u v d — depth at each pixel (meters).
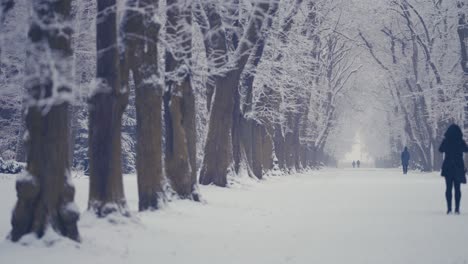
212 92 33.94
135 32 16.67
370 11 68.94
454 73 66.94
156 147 17.94
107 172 14.02
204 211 19.34
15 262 9.68
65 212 11.06
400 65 73.88
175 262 10.38
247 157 41.75
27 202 10.86
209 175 31.78
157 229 14.30
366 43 72.25
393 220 17.50
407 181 46.50
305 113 70.88
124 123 54.56
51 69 9.45
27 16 10.20
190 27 21.08
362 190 33.75
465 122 57.62
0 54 9.72
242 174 37.75
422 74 73.62
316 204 23.56
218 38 28.45
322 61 71.12
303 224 16.44
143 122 17.78
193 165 22.39
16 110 47.62
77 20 15.18
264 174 48.28
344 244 12.59
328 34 63.94
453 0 61.91
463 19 57.91
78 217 11.24
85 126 51.50
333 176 60.88
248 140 41.78
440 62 67.19
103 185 14.05
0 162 38.47
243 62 30.12
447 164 19.62
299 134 71.19
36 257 10.09
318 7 49.00
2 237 12.92
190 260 10.60
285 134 62.62
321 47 71.38
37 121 10.80
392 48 73.75
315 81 65.00
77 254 10.57
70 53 10.50
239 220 17.34
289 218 18.08
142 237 13.07
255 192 30.16
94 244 11.48
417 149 79.06
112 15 13.68
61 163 11.04
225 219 17.50
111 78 13.84
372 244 12.58
